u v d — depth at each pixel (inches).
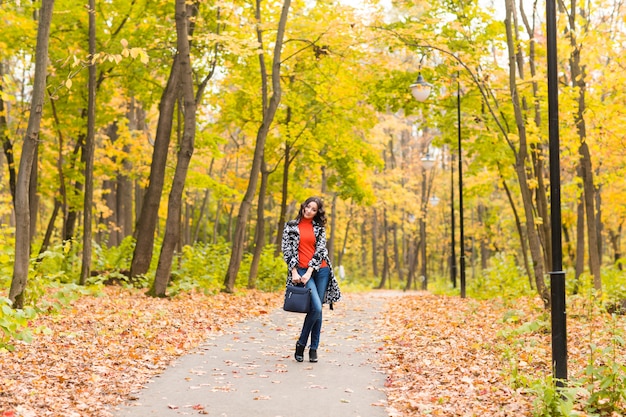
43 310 397.4
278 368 300.2
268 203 1900.8
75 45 719.7
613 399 227.8
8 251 482.9
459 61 541.6
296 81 851.4
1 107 772.0
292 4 735.7
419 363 315.6
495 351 344.8
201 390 254.5
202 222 1984.5
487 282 763.4
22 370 265.6
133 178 975.6
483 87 605.3
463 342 379.6
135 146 937.5
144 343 346.6
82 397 234.4
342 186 1083.9
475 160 776.9
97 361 293.0
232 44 588.7
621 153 589.0
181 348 344.5
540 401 221.1
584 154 598.2
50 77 714.2
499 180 889.5
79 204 825.5
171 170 986.1
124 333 369.1
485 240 1552.7
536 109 661.3
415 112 813.2
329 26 610.2
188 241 1434.5
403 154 1968.5
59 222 1556.3
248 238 1967.3
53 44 720.3
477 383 269.9
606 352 245.1
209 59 736.3
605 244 1740.9
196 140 890.7
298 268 313.3
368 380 279.1
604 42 526.3
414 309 620.7
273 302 649.0
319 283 316.8
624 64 524.7
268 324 466.6
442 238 2118.6
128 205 1058.7
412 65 773.9
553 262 235.0
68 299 398.6
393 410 228.4
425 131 1860.2
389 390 261.6
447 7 696.4
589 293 469.7
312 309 310.2
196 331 403.9
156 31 705.6
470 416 219.9
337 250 2185.0
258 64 810.2
